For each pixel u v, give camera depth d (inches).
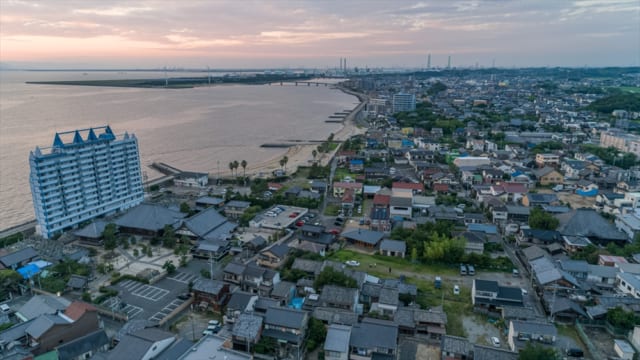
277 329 2304.4
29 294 2906.0
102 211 4372.5
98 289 2935.5
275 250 3240.7
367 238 3710.6
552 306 2581.2
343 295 2620.6
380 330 2233.0
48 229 3833.7
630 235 3757.4
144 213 4020.7
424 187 5369.1
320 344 2325.3
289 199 4847.4
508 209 4220.0
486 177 5561.0
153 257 3481.8
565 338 2402.8
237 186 5718.5
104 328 2488.9
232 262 3073.3
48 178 3791.8
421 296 2842.0
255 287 2839.6
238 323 2284.7
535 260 3159.5
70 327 2278.5
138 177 4798.2
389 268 3272.6
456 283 3048.7
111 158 4431.6
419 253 3420.3
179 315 2628.0
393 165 6712.6
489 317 2613.2
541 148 7273.6
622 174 5374.0
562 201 4901.6
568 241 3535.9
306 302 2659.9
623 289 2888.8
